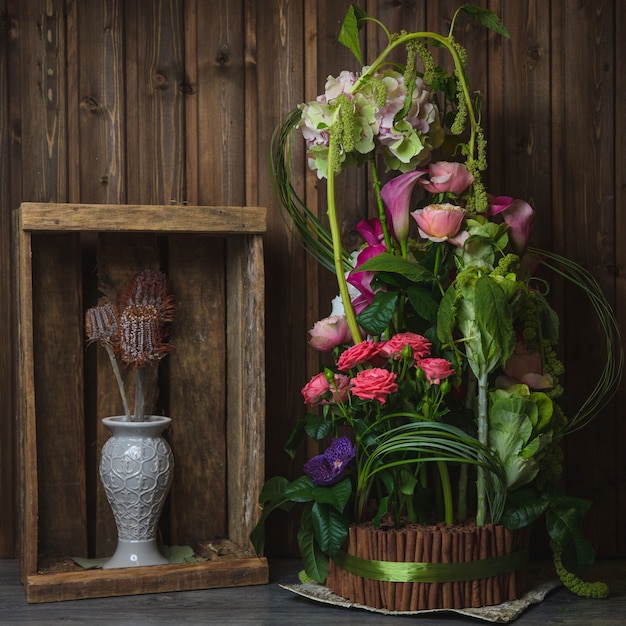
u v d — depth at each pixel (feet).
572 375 7.01
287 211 6.89
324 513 5.71
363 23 6.41
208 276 6.90
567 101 7.02
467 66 6.97
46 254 6.59
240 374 6.66
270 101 6.93
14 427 6.77
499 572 5.63
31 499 5.90
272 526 6.97
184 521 6.88
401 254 6.18
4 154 6.76
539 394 5.76
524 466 5.64
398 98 5.92
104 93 6.82
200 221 6.14
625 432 7.02
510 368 5.98
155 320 6.22
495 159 6.98
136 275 6.48
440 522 5.86
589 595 5.95
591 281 6.60
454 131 5.85
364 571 5.62
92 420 6.82
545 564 6.76
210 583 6.14
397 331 6.14
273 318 6.96
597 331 7.03
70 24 6.79
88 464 6.81
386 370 5.62
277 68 6.92
